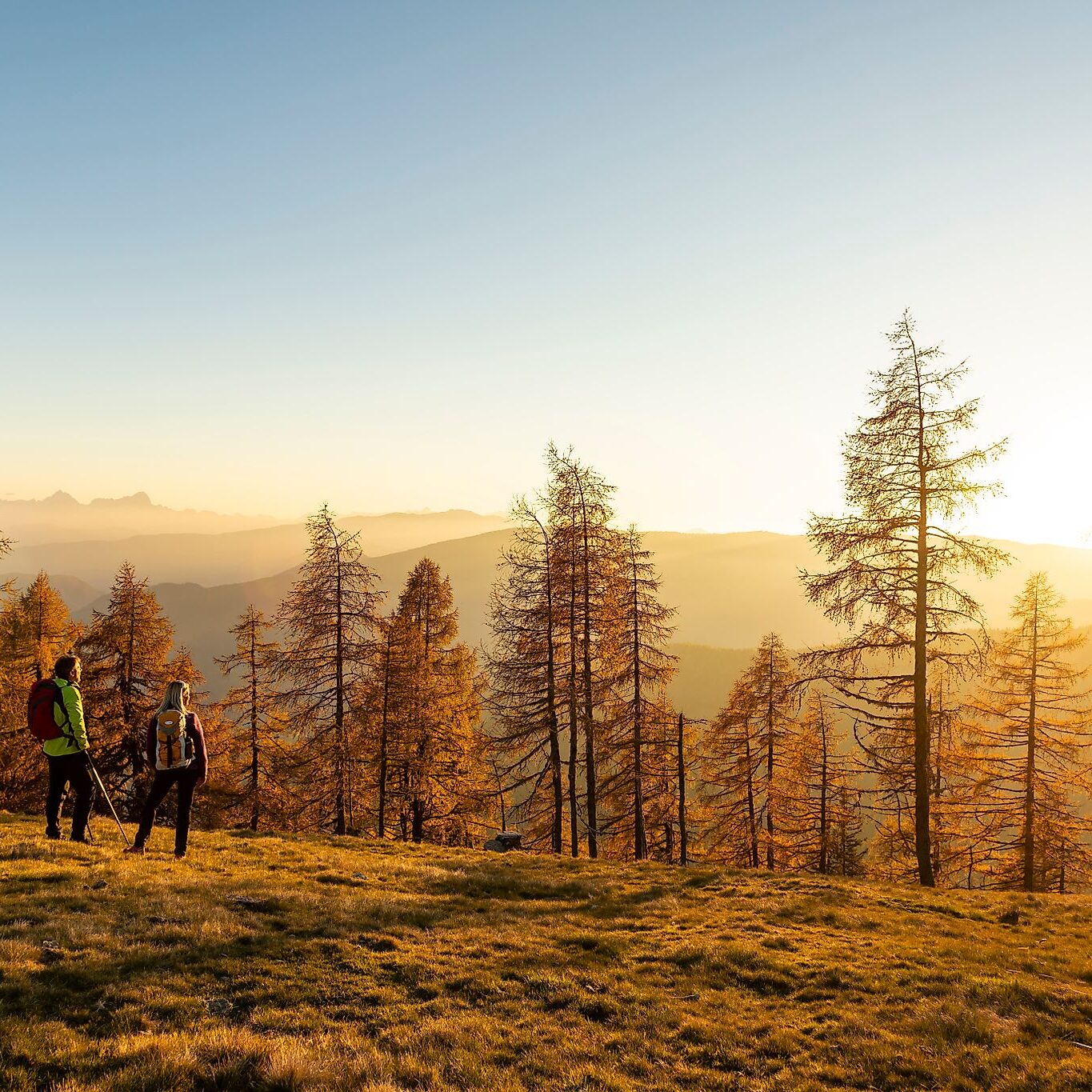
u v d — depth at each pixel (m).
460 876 15.09
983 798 29.27
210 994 7.71
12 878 10.27
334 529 28.89
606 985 9.30
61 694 12.78
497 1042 7.44
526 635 26.45
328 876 13.52
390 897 12.30
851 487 20.70
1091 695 27.75
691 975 10.02
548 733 26.52
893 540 20.69
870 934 12.77
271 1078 6.07
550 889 14.78
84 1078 5.79
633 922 12.70
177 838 13.09
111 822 16.41
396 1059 6.73
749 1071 7.50
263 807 31.45
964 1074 7.65
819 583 21.19
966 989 9.90
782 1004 9.27
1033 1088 7.38
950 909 15.39
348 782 28.30
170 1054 6.20
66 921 8.86
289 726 30.20
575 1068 7.01
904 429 19.97
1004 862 30.19
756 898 15.31
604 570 25.97
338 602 28.45
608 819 29.19
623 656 26.91
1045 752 28.34
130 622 30.94
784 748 35.75
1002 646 28.97
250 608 32.53
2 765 30.80
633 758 27.73
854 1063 7.78
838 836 38.88
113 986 7.46
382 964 9.09
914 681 20.84
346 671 28.91
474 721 33.19
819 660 22.02
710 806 38.25
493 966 9.54
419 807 32.53
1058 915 15.29
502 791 27.98
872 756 22.08
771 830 36.75
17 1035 6.28
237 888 11.42
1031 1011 9.38
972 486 19.45
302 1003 7.78
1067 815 28.36
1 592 32.38
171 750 13.03
